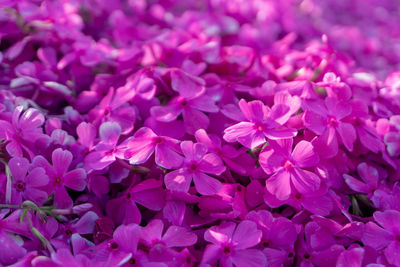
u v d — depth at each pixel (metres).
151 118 0.36
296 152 0.34
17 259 0.33
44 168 0.35
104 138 0.35
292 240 0.34
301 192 0.34
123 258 0.32
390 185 0.36
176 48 0.40
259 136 0.34
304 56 0.40
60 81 0.40
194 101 0.36
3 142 0.35
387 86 0.39
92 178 0.35
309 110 0.35
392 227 0.34
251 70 0.40
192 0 0.52
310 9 0.57
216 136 0.36
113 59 0.41
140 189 0.34
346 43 0.49
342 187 0.36
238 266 0.33
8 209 0.33
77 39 0.41
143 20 0.48
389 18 0.60
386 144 0.37
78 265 0.32
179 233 0.33
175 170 0.34
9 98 0.37
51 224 0.34
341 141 0.36
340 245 0.34
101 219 0.34
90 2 0.46
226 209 0.34
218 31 0.44
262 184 0.35
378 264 0.33
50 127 0.36
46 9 0.41
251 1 0.50
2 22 0.41
